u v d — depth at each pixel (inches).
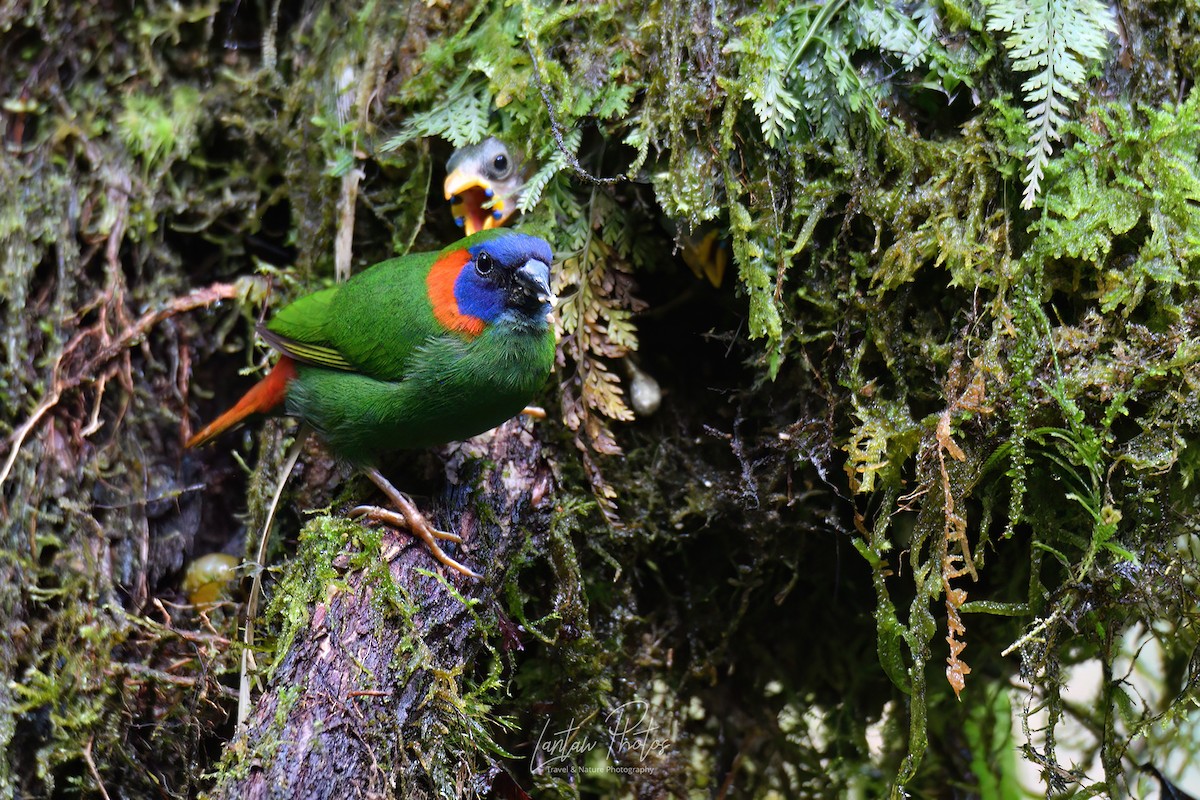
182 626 283.0
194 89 309.1
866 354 256.7
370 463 252.1
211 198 305.4
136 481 291.3
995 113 244.2
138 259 300.2
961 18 244.8
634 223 276.4
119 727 266.2
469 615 239.9
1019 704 302.8
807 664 316.2
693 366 299.3
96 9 304.8
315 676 218.7
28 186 297.4
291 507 281.6
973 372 237.6
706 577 303.7
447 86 277.9
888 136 247.1
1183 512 241.8
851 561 289.9
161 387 298.7
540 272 230.7
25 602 272.4
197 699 261.9
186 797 260.2
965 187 244.8
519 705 280.8
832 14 250.7
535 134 266.2
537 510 262.5
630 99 260.7
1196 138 241.3
